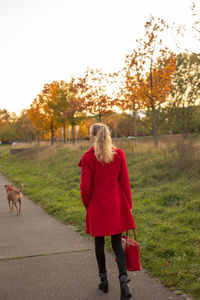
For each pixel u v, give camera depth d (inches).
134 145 609.6
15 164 832.9
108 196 116.6
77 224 232.5
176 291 119.1
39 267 149.9
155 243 169.5
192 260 144.9
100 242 120.7
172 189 299.1
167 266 141.3
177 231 187.8
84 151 692.1
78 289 124.7
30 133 1871.3
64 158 682.8
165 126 1087.0
